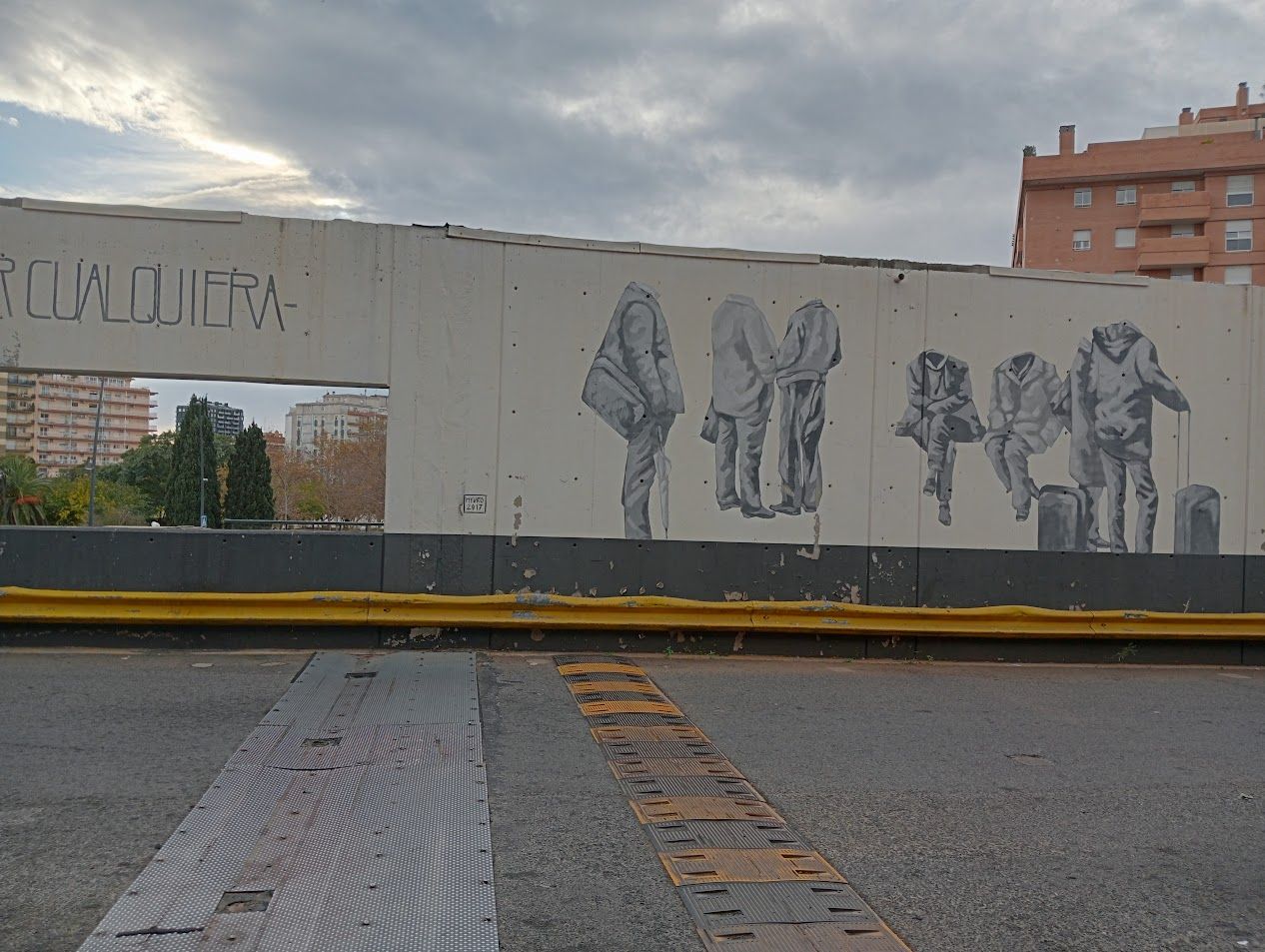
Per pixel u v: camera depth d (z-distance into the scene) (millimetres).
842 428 9914
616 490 9516
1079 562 10258
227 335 8953
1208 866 4676
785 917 3914
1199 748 6855
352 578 9016
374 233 9188
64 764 5375
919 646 9984
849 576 9867
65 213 8734
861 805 5348
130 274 8820
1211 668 10242
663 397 9625
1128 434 10398
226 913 3705
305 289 9078
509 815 4883
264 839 4426
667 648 9508
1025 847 4832
